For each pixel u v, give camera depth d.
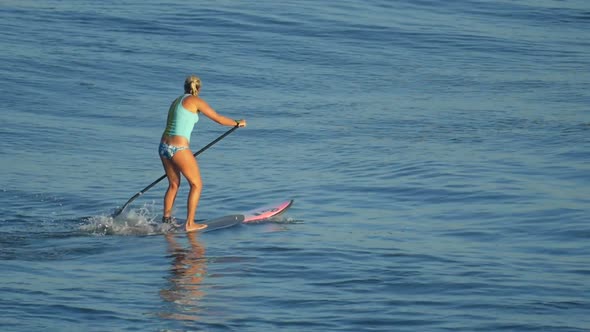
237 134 61.75
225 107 70.50
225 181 48.59
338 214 40.84
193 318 26.94
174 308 27.80
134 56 85.25
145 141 59.84
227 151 56.72
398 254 33.84
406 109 69.94
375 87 78.94
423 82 81.12
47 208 42.47
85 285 30.03
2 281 30.20
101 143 58.69
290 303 28.33
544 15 113.75
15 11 98.12
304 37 96.00
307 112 68.94
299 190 45.94
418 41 97.69
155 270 31.91
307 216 40.50
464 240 35.94
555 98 74.00
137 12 100.62
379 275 31.16
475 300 28.55
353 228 38.12
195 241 36.03
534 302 28.31
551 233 36.62
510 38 101.69
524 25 108.69
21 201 43.66
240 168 51.88
